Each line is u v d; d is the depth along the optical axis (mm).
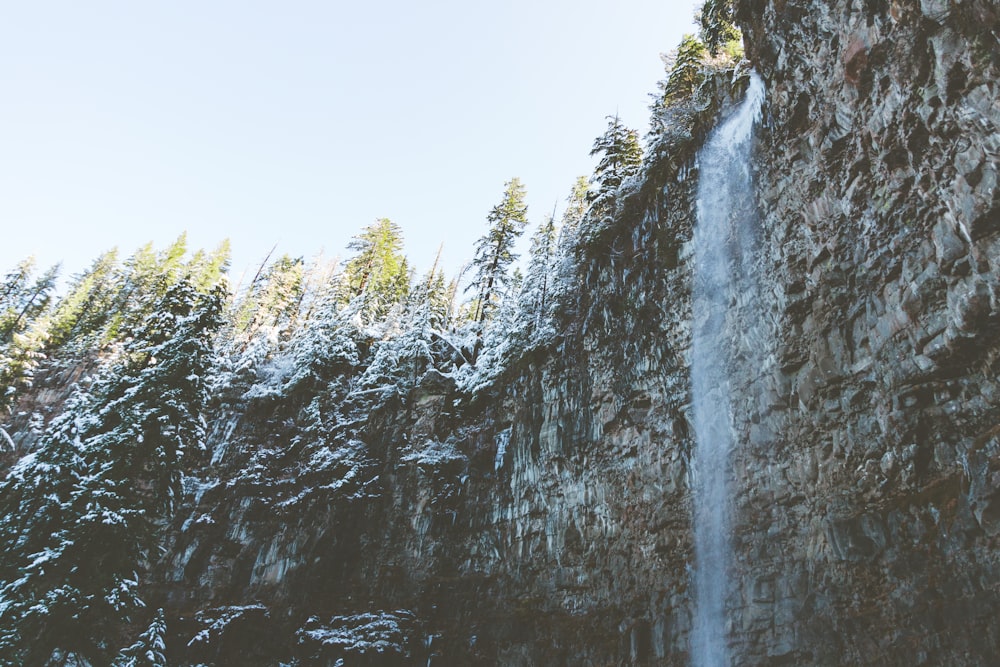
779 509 15078
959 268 11547
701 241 20047
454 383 30984
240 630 25703
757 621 14578
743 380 16844
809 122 16500
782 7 17469
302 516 28750
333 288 42500
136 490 17359
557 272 27578
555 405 24156
